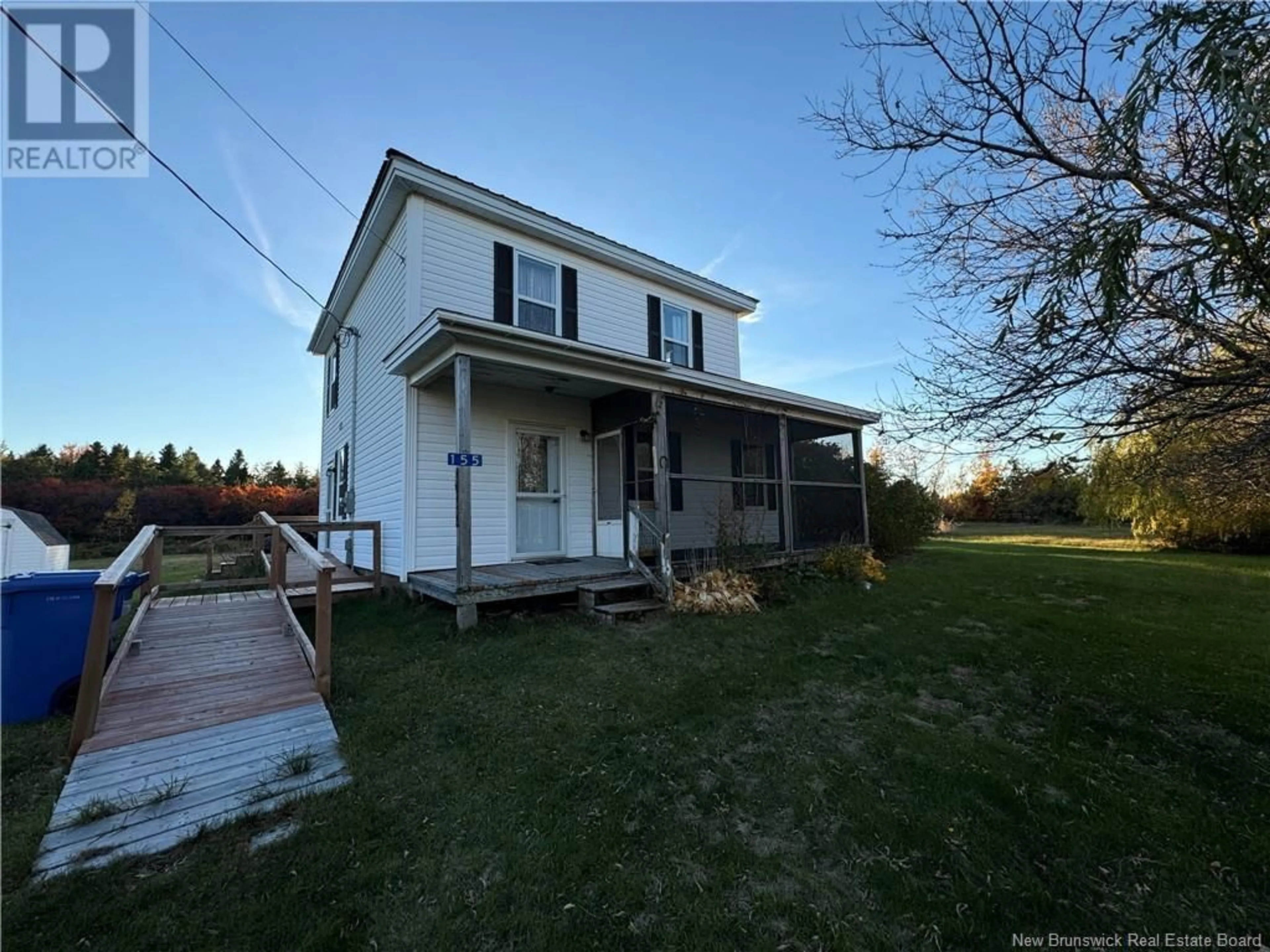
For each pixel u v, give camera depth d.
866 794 2.63
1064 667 4.59
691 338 10.59
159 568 6.10
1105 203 2.48
